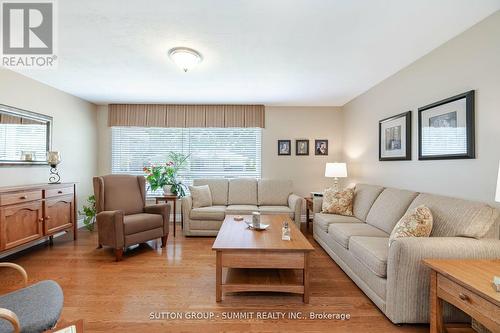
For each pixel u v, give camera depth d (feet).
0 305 4.24
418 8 6.24
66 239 12.42
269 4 6.07
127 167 16.33
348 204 11.66
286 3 6.04
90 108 15.55
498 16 6.35
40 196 10.13
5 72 10.08
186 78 11.22
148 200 16.43
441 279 5.07
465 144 7.19
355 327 5.95
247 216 11.46
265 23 6.88
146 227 10.80
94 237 12.73
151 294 7.34
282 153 16.48
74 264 9.41
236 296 7.31
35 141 11.50
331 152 16.55
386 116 11.33
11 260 9.72
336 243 9.49
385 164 11.46
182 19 6.72
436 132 8.32
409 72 9.75
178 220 16.48
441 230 6.72
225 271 8.88
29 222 9.62
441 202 7.22
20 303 4.32
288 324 6.07
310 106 16.52
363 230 8.91
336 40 7.84
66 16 6.59
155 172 14.53
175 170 15.43
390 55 8.95
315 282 8.17
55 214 10.93
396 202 8.91
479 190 6.88
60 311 4.37
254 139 16.56
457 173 7.58
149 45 8.14
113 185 11.62
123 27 7.09
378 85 11.99
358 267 7.64
